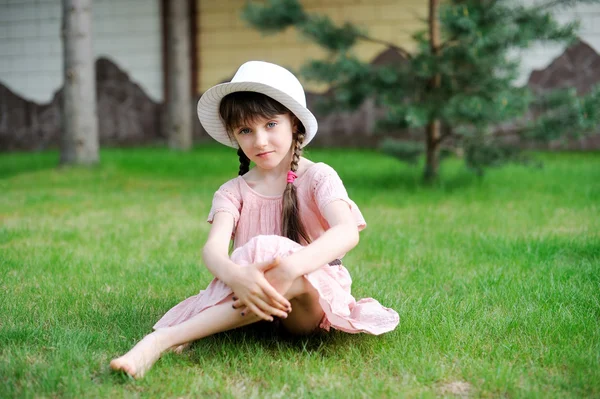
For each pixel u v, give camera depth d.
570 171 7.91
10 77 12.43
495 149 6.73
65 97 8.49
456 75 6.38
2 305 2.88
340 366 2.21
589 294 2.98
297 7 7.00
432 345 2.37
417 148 7.11
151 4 11.67
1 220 5.32
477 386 2.03
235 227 2.57
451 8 6.14
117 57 11.96
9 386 2.00
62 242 4.41
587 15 9.95
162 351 2.20
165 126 11.86
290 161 2.54
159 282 3.35
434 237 4.46
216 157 10.02
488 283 3.22
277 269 2.15
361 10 10.69
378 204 5.96
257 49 11.24
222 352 2.32
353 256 4.00
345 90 6.86
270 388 2.03
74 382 2.02
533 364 2.20
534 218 5.12
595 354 2.24
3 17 12.30
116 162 9.11
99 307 2.92
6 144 12.54
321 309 2.36
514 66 6.32
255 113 2.32
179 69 11.25
